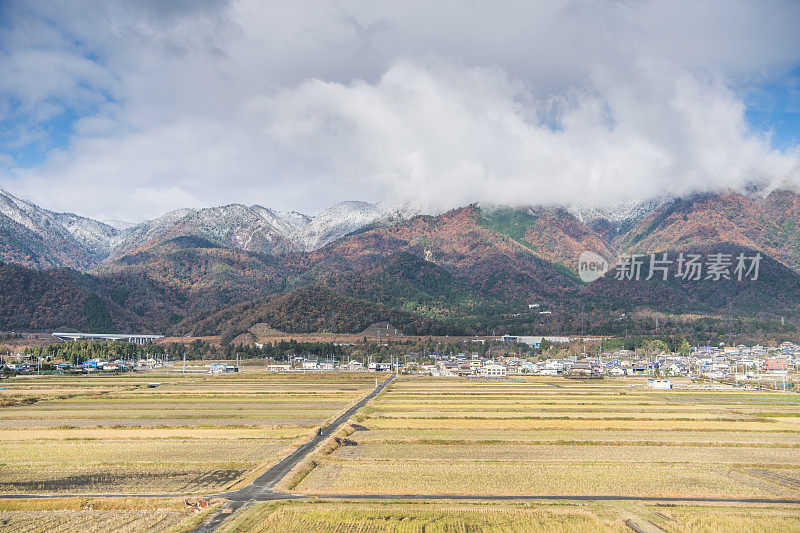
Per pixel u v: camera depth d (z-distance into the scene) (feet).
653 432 497.46
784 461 400.26
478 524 286.87
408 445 448.65
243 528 278.67
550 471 372.17
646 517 293.23
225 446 444.55
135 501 315.17
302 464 381.60
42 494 329.93
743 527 282.56
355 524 285.84
